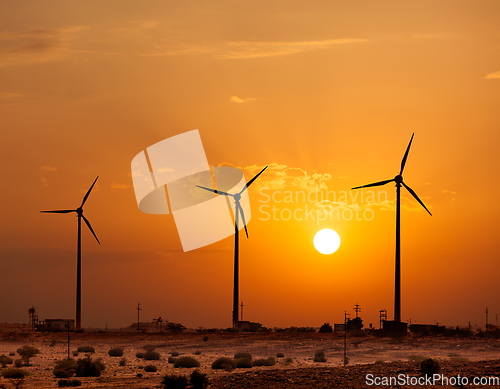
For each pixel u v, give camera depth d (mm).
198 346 90000
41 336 104125
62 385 43219
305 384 35438
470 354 73312
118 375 50875
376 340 92125
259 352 80875
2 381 46281
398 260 118062
